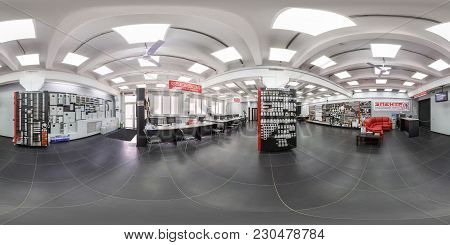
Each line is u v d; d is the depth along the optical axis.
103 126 9.34
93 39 3.95
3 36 3.50
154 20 3.16
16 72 6.16
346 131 10.31
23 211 2.12
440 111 8.73
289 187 2.76
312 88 10.05
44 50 4.46
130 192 2.60
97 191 2.63
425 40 3.62
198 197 2.45
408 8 2.64
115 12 2.78
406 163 3.96
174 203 2.29
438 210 2.11
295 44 4.11
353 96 12.19
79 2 2.53
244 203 2.29
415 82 8.31
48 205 2.26
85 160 4.24
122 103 12.04
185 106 11.95
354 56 4.98
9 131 7.40
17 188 2.75
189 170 3.51
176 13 2.78
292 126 5.02
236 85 9.60
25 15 2.83
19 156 4.66
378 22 3.05
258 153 4.82
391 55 4.59
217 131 8.70
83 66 5.75
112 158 4.39
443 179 3.06
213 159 4.27
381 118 8.38
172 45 4.36
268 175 3.25
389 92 11.65
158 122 7.07
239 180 3.02
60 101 6.91
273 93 4.94
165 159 4.28
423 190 2.64
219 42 4.18
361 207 2.18
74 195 2.52
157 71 6.63
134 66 6.09
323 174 3.30
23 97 5.91
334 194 2.53
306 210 2.12
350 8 2.66
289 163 3.95
